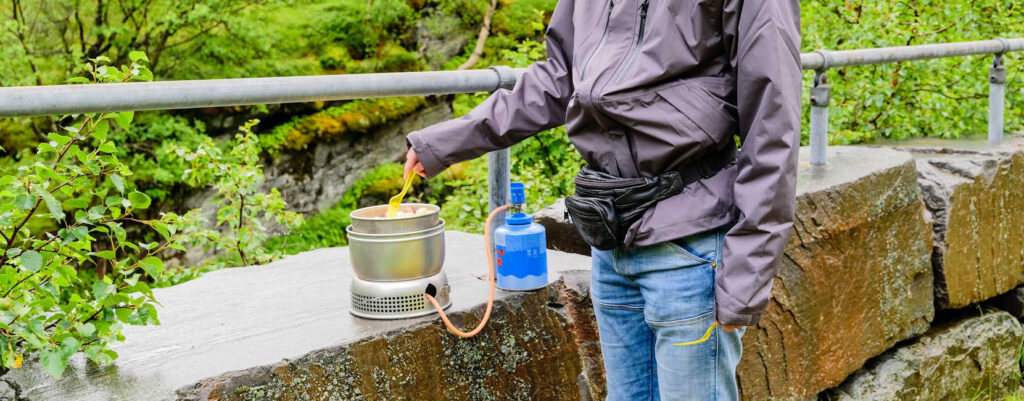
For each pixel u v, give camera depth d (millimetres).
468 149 2105
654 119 1786
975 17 5289
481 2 12172
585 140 1936
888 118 5230
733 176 1872
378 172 11086
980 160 3963
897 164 3457
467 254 2793
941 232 3699
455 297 2285
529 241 2309
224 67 10484
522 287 2318
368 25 11453
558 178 6180
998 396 3979
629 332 2104
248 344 1982
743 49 1716
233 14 10086
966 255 3818
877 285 3377
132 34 9969
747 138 1742
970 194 3820
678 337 1912
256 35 10352
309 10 11383
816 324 3131
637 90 1795
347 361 1967
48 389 1792
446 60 12172
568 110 1930
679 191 1857
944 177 3838
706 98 1794
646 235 1865
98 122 1905
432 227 2145
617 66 1823
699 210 1843
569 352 2400
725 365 1932
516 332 2291
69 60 9547
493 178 2494
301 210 10633
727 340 1916
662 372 1975
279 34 10945
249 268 2715
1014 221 4125
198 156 4758
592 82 1833
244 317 2191
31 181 1810
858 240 3268
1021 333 4137
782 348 3021
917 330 3617
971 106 5152
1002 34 5355
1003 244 4051
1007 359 4035
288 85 1932
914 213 3549
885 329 3447
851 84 5297
